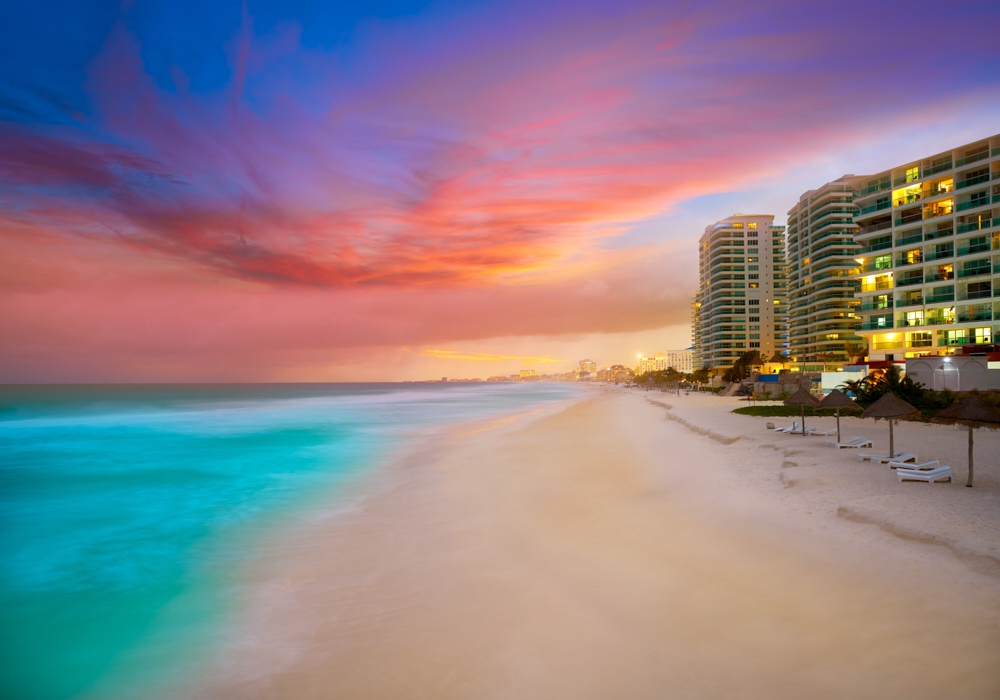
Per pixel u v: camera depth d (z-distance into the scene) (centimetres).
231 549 1215
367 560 1091
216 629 840
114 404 7838
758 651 618
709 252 13375
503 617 773
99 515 1548
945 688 525
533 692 589
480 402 8769
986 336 4981
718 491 1362
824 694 535
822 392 5034
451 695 602
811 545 909
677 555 936
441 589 901
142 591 1004
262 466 2339
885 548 861
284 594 949
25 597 988
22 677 734
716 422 2950
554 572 922
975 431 2350
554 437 2956
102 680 719
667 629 687
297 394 13450
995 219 4988
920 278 5553
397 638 748
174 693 680
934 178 5459
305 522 1416
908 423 2692
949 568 764
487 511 1385
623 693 569
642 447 2305
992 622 622
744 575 820
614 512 1271
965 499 1082
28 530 1408
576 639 689
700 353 14625
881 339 5812
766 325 12262
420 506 1509
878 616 661
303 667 702
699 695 551
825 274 8756
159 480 2062
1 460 2602
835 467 1466
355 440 3312
